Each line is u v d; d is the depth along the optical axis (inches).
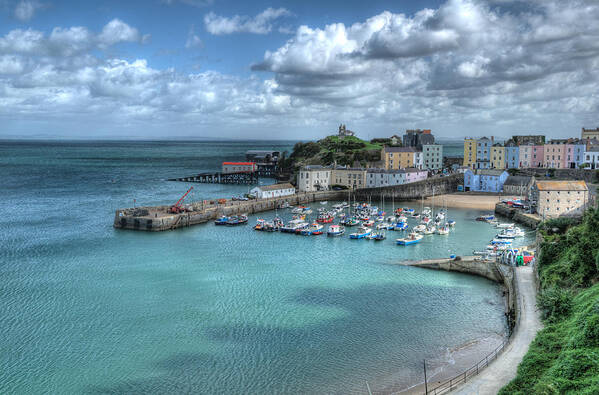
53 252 4062.5
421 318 2647.6
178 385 1983.3
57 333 2458.2
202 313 2721.5
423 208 6653.5
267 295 3024.1
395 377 2021.4
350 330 2491.4
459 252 4104.3
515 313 2512.3
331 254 4089.6
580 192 5295.3
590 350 1701.5
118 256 3964.1
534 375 1748.3
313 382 1995.6
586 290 2330.2
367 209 6299.2
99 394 1921.8
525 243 4453.7
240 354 2239.2
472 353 2220.7
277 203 6870.1
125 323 2581.2
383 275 3454.7
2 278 3336.6
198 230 5167.3
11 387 1964.8
